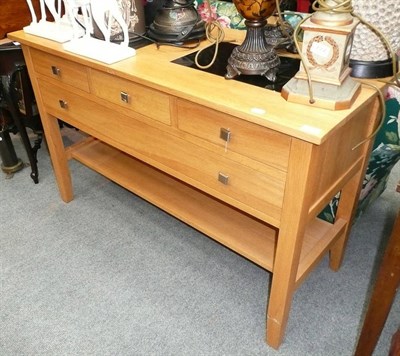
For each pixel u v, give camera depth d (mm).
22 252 1610
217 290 1433
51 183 2014
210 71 1111
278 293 1129
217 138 1028
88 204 1863
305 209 964
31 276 1505
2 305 1396
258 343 1258
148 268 1527
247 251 1241
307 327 1300
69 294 1432
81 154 1735
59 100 1492
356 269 1506
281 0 1276
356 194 1291
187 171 1183
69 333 1301
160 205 1455
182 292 1429
